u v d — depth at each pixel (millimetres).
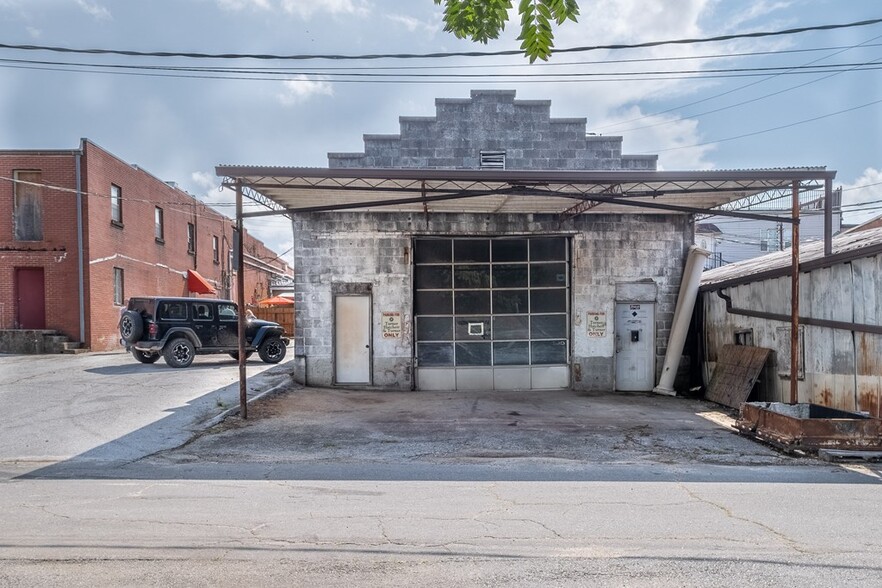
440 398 13492
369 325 14688
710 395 13602
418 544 4867
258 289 41594
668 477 7227
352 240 14641
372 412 11727
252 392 13070
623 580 4160
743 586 4066
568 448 8867
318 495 6395
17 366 16438
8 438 9109
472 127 14812
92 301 20672
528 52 2240
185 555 4609
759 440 9312
